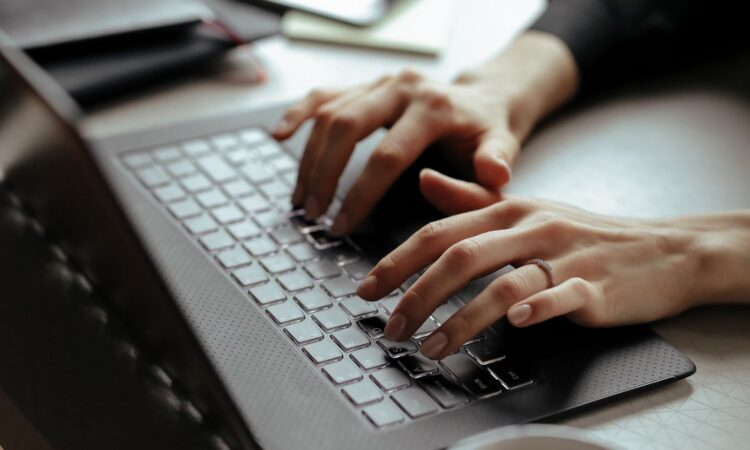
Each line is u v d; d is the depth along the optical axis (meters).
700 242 0.63
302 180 0.72
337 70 0.95
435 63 0.98
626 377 0.54
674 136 0.84
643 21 0.94
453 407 0.51
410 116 0.74
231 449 0.47
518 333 0.58
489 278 0.63
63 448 0.46
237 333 0.57
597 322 0.57
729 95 0.91
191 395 0.49
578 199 0.73
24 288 0.55
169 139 0.80
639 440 0.50
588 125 0.86
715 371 0.56
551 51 0.89
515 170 0.77
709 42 1.00
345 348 0.56
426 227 0.61
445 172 0.77
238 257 0.65
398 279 0.59
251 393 0.51
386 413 0.51
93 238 0.43
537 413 0.51
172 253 0.65
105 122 0.83
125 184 0.73
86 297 0.54
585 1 0.94
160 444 0.47
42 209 0.53
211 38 0.91
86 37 0.84
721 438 0.51
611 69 0.92
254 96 0.89
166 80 0.91
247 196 0.73
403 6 1.07
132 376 0.51
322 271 0.64
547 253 0.60
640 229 0.64
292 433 0.49
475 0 1.15
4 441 0.51
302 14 1.02
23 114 0.40
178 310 0.41
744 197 0.75
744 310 0.63
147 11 0.89
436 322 0.59
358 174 0.77
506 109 0.81
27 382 0.50
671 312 0.60
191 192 0.73
